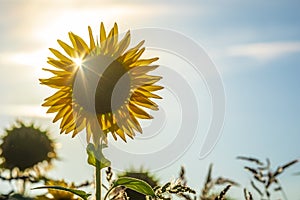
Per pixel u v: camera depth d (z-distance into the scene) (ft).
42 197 8.34
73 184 8.34
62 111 6.22
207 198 7.07
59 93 6.23
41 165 11.52
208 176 7.09
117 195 5.80
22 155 11.64
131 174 7.84
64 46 6.26
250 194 6.46
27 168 11.62
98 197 5.82
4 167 11.79
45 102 6.22
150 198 5.75
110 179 5.83
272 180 7.11
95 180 5.85
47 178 8.59
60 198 8.32
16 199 7.98
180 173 6.39
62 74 6.23
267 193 7.12
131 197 7.64
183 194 6.27
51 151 11.64
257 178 7.13
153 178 7.81
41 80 6.22
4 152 11.60
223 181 7.10
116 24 6.32
